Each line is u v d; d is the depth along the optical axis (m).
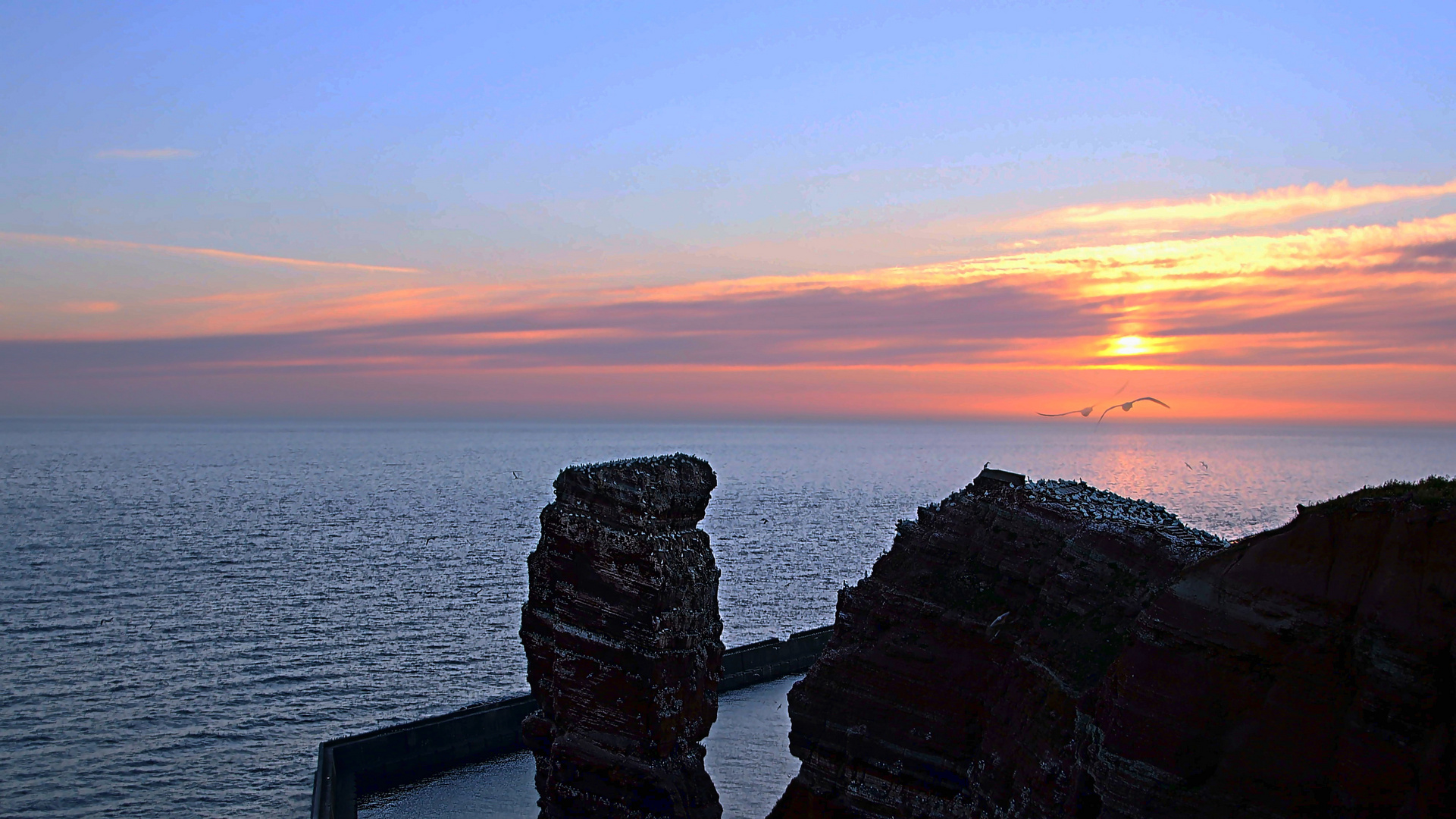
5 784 65.44
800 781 43.16
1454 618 24.95
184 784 65.81
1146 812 28.41
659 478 43.06
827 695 42.56
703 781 43.00
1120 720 29.38
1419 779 24.73
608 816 41.56
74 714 78.62
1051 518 39.22
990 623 38.97
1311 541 27.59
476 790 64.75
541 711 45.12
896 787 40.00
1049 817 33.06
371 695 83.81
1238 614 28.12
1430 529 25.80
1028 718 35.75
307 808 62.56
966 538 41.47
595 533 42.00
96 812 61.72
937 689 39.75
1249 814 26.98
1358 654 26.06
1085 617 35.84
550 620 43.88
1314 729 26.64
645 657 41.16
